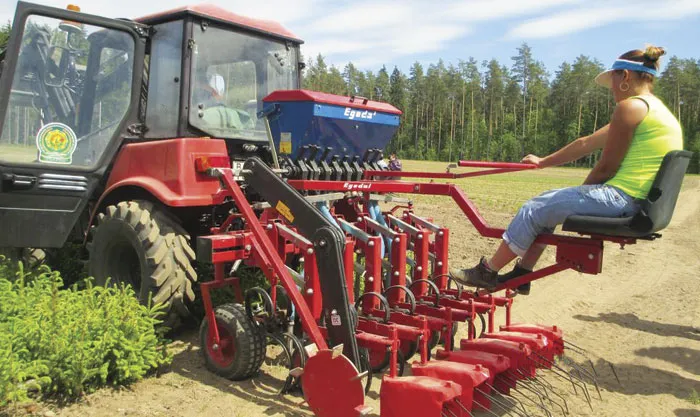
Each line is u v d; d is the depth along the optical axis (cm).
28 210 493
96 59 512
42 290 432
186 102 499
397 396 323
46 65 495
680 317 648
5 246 500
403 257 447
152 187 465
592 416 387
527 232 386
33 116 490
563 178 4281
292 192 380
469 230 1242
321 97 470
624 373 474
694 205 2234
